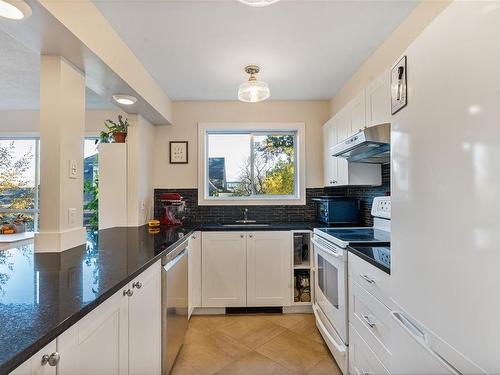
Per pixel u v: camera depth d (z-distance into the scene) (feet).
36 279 3.72
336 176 9.30
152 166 10.86
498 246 1.96
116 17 5.72
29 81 9.22
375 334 4.71
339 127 9.09
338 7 5.58
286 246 9.46
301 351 7.26
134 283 4.28
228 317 9.31
